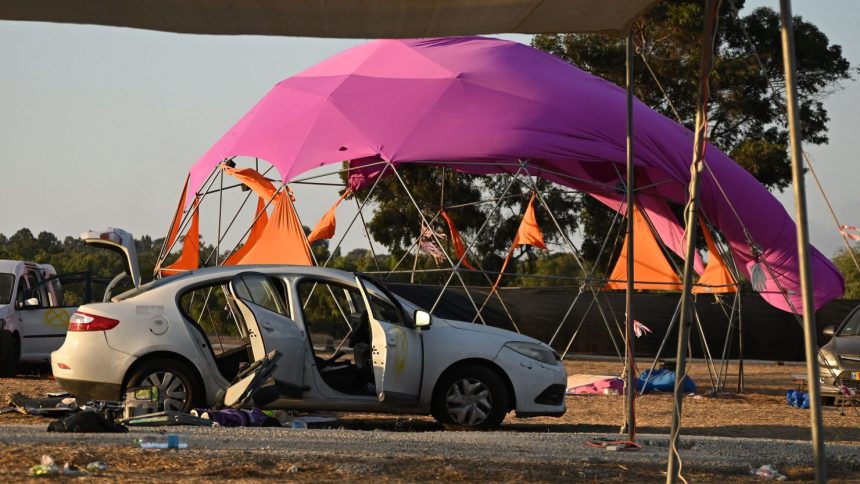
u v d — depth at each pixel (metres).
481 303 46.69
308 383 19.34
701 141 12.17
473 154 33.16
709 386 39.28
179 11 12.94
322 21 13.28
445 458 14.45
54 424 16.05
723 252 39.28
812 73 76.50
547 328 47.31
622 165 37.72
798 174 10.10
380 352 19.36
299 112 35.88
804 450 17.05
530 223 44.41
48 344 33.78
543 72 36.88
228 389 18.84
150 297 19.55
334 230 40.03
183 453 13.70
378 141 33.62
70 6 12.91
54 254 111.69
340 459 13.83
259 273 19.45
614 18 13.93
